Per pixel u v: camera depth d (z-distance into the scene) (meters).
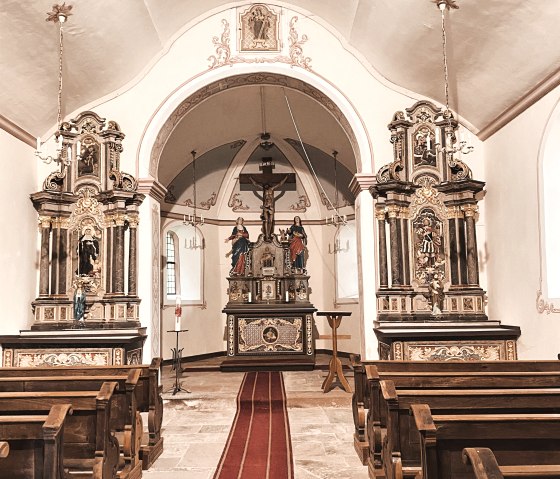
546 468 2.60
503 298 9.41
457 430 3.21
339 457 6.32
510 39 7.69
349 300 15.27
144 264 10.20
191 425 7.95
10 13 7.47
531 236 8.38
